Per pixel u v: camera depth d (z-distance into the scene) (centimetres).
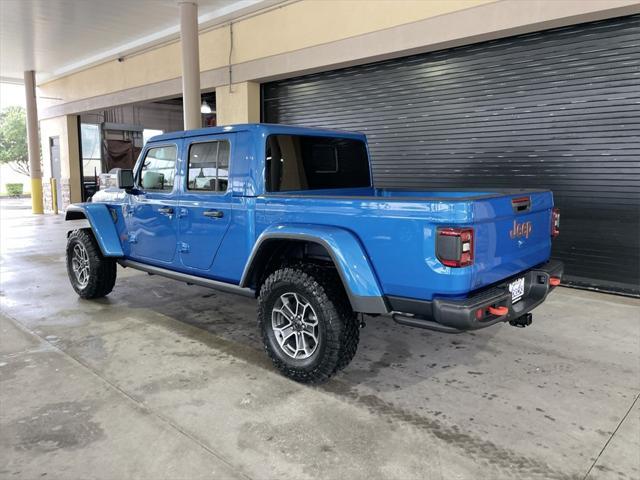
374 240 271
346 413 271
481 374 324
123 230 466
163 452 233
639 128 486
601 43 498
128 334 399
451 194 402
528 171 562
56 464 223
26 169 3472
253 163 337
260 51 793
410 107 658
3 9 884
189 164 386
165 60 1004
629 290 510
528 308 297
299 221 309
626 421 263
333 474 217
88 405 278
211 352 360
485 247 259
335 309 290
